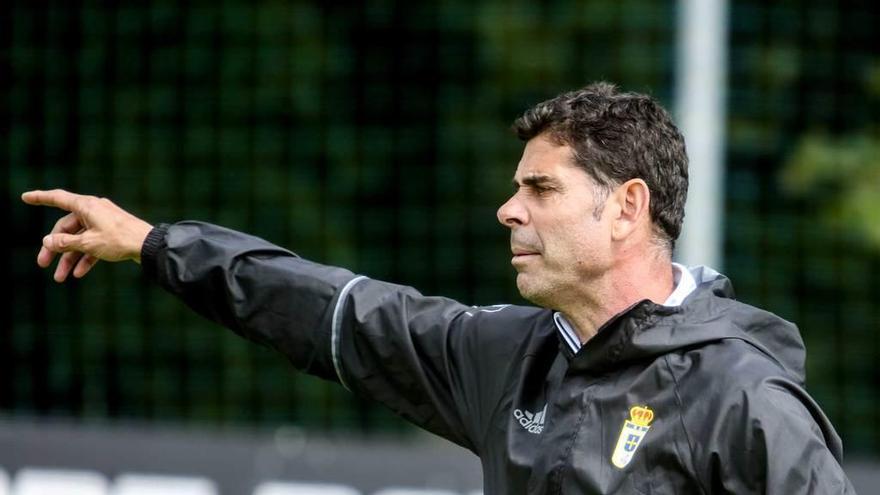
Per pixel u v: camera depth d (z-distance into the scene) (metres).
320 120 25.27
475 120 25.81
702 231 20.22
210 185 24.91
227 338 23.75
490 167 25.44
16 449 18.97
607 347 8.95
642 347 8.87
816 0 26.38
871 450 24.48
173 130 24.94
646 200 9.32
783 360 9.07
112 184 24.75
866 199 26.08
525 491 9.22
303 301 10.31
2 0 24.86
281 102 25.14
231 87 25.09
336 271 10.46
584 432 8.90
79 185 24.69
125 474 18.81
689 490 8.64
